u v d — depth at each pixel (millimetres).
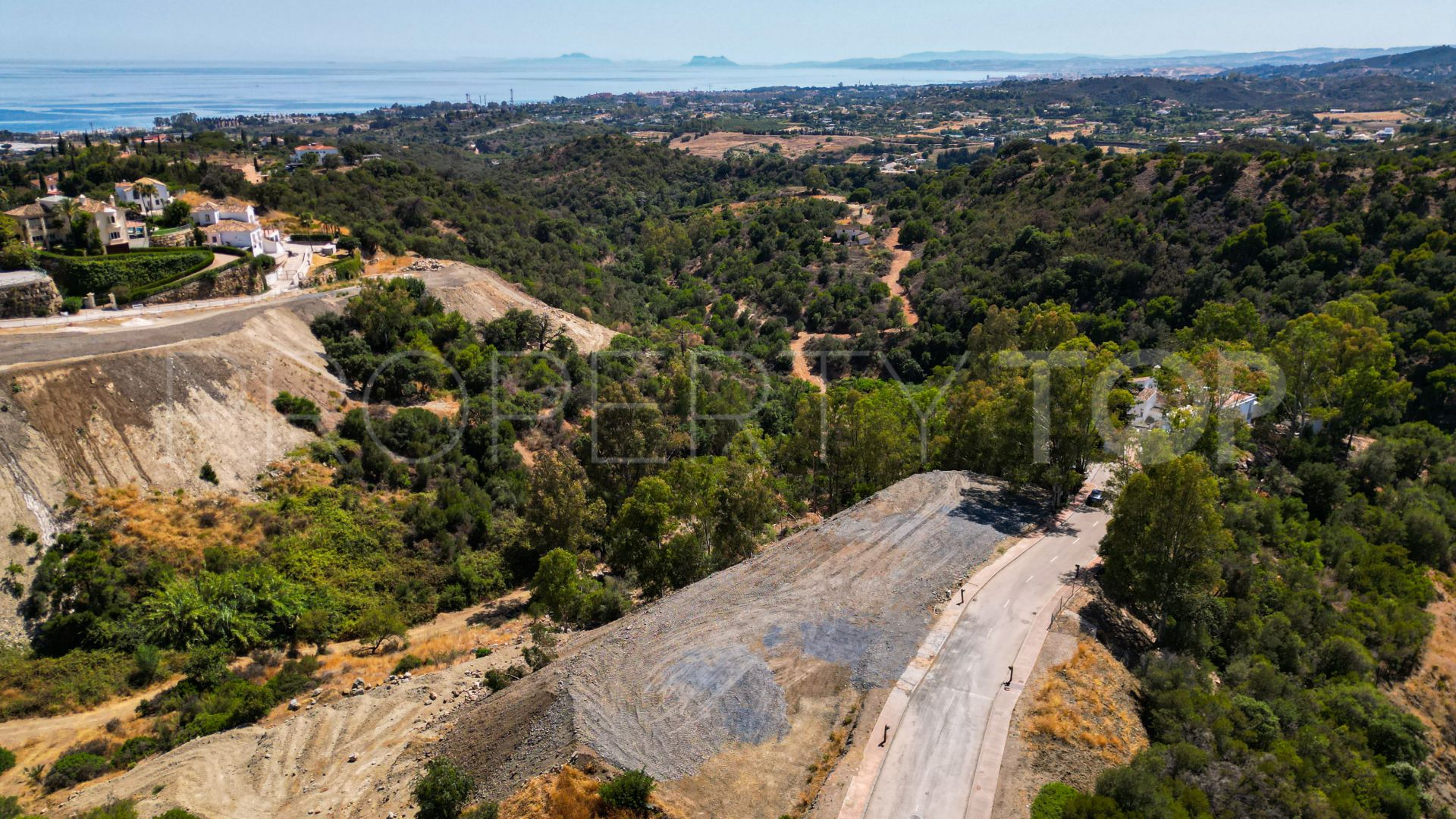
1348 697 45656
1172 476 44312
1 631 43250
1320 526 62938
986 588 46188
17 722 39750
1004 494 59375
